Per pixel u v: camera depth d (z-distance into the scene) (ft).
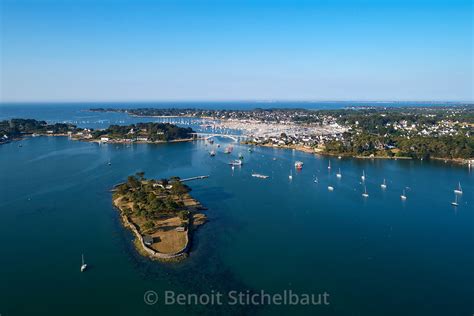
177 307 421.18
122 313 411.75
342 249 565.53
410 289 456.86
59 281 474.08
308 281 475.72
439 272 497.46
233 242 588.50
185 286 463.42
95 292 450.71
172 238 583.58
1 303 429.79
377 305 425.69
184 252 546.26
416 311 415.03
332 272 497.87
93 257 535.60
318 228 648.38
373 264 519.60
